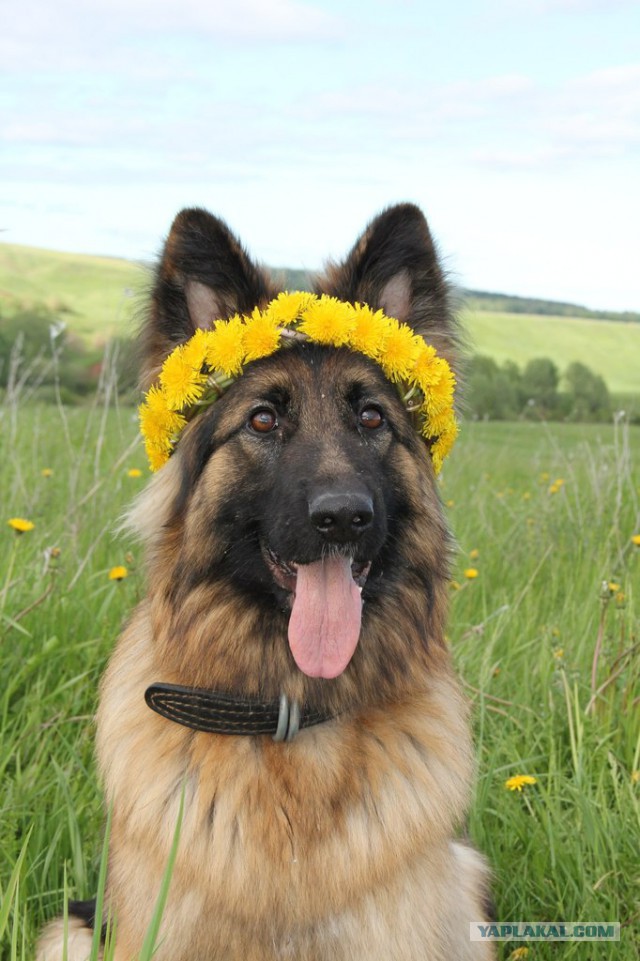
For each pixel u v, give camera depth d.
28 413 3.10
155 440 0.96
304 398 0.94
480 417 6.11
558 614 1.51
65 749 1.13
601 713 1.23
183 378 0.92
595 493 1.99
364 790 0.86
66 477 2.06
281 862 0.83
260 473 0.93
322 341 0.93
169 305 0.97
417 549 0.96
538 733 1.20
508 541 1.88
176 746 0.87
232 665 0.91
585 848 1.03
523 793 1.12
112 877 0.90
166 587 0.93
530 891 1.01
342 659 0.87
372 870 0.84
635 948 0.94
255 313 0.92
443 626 0.99
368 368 0.96
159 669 0.92
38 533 1.56
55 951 0.92
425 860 0.88
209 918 0.84
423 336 1.03
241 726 0.86
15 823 0.99
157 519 0.97
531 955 0.96
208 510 0.92
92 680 1.23
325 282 1.03
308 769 0.86
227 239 0.97
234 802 0.85
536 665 1.34
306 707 0.89
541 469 2.93
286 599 0.91
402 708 0.92
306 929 0.84
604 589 1.25
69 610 1.32
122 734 0.91
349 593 0.89
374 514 0.88
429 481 0.99
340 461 0.90
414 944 0.86
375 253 1.01
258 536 0.92
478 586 1.59
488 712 1.24
